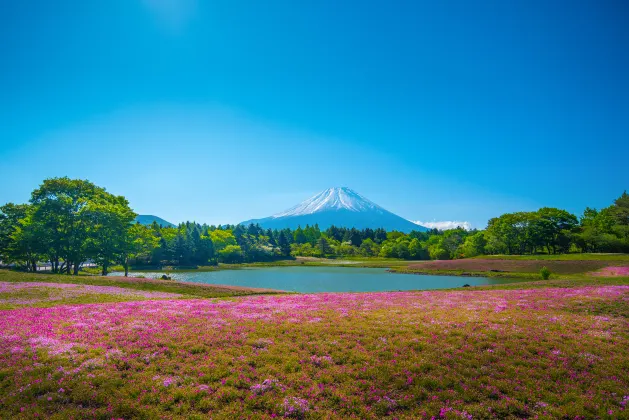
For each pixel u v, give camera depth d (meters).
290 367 15.38
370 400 13.03
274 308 27.34
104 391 12.97
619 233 115.31
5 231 78.12
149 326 20.91
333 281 84.31
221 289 45.12
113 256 75.50
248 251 188.88
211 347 17.47
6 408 11.78
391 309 27.08
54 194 69.38
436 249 176.62
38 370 14.20
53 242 67.88
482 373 14.98
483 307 27.73
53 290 36.72
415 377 14.53
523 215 143.38
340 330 20.27
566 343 18.33
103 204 78.19
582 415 12.30
